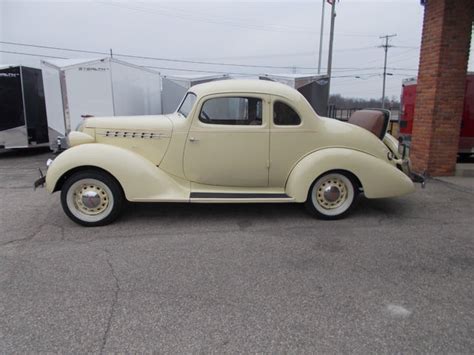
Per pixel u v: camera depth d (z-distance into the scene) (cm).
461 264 363
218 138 466
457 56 697
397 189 495
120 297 301
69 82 988
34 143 1118
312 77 1134
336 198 488
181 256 377
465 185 671
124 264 359
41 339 250
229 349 240
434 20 700
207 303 293
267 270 348
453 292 311
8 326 263
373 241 419
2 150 1256
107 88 1007
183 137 466
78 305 288
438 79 702
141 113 1219
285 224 473
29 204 562
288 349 241
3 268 350
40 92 1133
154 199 455
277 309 285
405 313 280
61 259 369
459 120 725
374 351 239
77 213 459
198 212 518
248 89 462
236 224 472
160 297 301
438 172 741
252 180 484
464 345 245
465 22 685
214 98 461
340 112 3441
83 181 451
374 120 529
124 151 458
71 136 471
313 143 478
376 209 536
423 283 326
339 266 357
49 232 443
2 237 427
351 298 301
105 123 474
